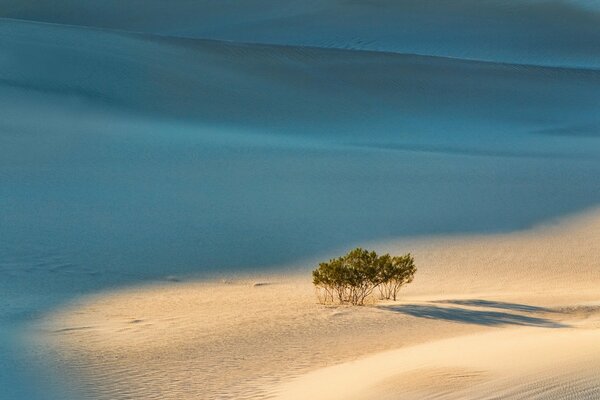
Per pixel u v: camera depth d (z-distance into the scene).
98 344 28.61
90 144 77.56
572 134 107.19
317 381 23.45
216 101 103.81
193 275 46.81
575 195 69.00
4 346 28.25
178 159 74.00
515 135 104.00
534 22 157.50
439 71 124.62
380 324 31.98
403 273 39.25
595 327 32.09
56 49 110.38
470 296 41.56
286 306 36.66
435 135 100.62
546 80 127.38
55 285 42.91
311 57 122.94
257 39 146.62
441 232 57.62
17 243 50.81
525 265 51.22
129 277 45.50
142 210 58.94
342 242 54.72
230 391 23.20
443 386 20.66
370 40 147.25
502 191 69.00
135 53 114.19
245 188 65.94
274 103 106.06
